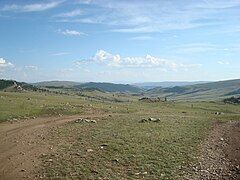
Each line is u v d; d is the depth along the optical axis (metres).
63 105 73.25
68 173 23.52
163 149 31.14
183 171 24.67
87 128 44.12
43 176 23.06
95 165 25.47
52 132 40.88
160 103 139.62
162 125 47.72
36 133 40.12
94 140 34.81
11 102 68.31
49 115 60.47
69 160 26.81
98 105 87.62
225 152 32.41
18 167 25.44
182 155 29.33
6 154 29.67
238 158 30.14
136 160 26.97
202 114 88.19
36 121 51.84
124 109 82.69
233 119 69.38
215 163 27.69
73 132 40.66
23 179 22.75
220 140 38.66
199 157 29.12
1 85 199.25
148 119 53.44
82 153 29.08
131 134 38.56
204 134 42.03
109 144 32.47
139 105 117.38
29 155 28.83
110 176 22.98
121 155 28.42
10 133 40.34
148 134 38.75
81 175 23.09
